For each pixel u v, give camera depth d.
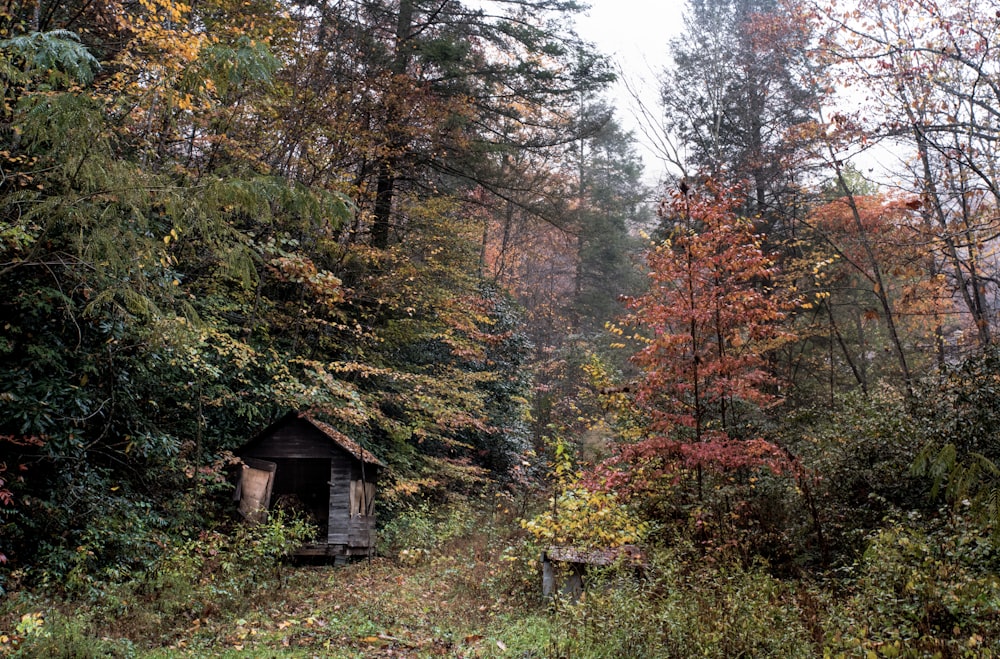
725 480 10.81
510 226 36.75
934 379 11.26
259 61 7.18
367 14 19.44
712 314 11.05
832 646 5.98
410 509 15.41
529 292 43.69
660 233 24.30
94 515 9.24
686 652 6.00
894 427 10.37
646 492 10.76
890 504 9.54
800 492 10.38
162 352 10.71
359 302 17.91
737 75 25.58
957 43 15.31
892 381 20.05
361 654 6.65
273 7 13.71
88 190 7.00
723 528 9.70
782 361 22.78
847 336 24.19
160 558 9.16
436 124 18.77
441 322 19.25
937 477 6.18
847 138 17.22
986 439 9.53
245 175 7.49
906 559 7.32
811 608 7.18
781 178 23.42
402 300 18.23
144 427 11.00
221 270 9.67
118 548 9.20
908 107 15.59
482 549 12.44
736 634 6.12
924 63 15.73
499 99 21.92
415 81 18.59
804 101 22.12
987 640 5.57
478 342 21.48
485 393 19.95
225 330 13.59
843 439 11.05
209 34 12.26
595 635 6.43
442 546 13.19
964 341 18.14
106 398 10.09
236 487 11.95
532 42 20.64
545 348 34.34
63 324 9.49
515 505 16.89
